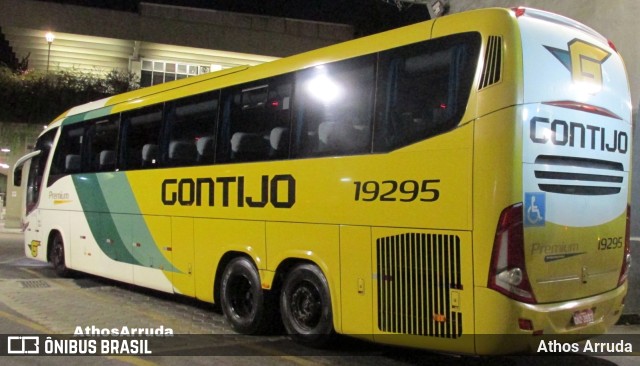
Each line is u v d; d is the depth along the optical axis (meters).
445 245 4.94
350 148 5.83
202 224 7.61
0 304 8.52
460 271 4.82
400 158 5.34
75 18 26.97
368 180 5.59
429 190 5.09
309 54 6.54
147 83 30.31
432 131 5.14
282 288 6.55
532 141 4.78
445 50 5.21
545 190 4.84
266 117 6.88
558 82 5.07
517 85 4.75
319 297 6.12
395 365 5.87
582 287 5.17
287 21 29.89
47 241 11.49
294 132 6.47
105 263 9.62
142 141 8.96
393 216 5.33
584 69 5.36
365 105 5.77
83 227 10.26
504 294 4.59
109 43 28.28
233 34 29.00
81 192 10.34
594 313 5.27
